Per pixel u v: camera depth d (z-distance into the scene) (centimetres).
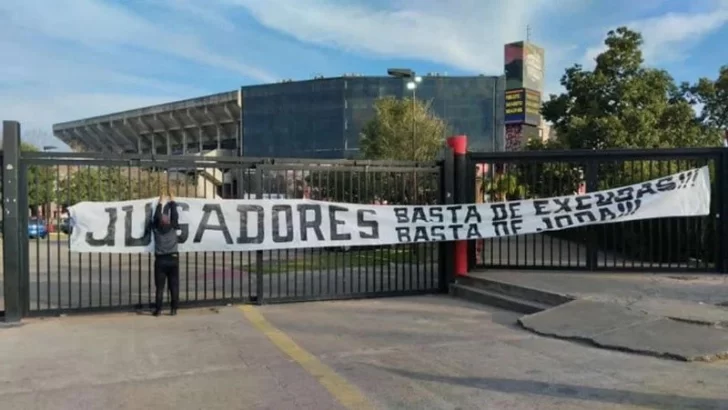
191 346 689
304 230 984
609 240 1192
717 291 886
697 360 604
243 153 7162
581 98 2397
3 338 733
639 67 2325
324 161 1003
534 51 7256
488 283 1003
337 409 479
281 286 1198
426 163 1078
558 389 523
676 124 2295
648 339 664
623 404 484
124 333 761
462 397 506
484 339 718
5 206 827
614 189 1078
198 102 8144
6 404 496
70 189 919
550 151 1102
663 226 1148
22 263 845
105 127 10162
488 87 6425
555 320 771
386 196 1068
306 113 6706
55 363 620
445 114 6406
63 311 871
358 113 6444
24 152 841
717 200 1072
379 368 594
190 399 506
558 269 1108
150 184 1027
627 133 2186
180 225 922
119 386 543
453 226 1056
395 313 893
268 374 576
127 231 908
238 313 897
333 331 768
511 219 1070
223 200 945
